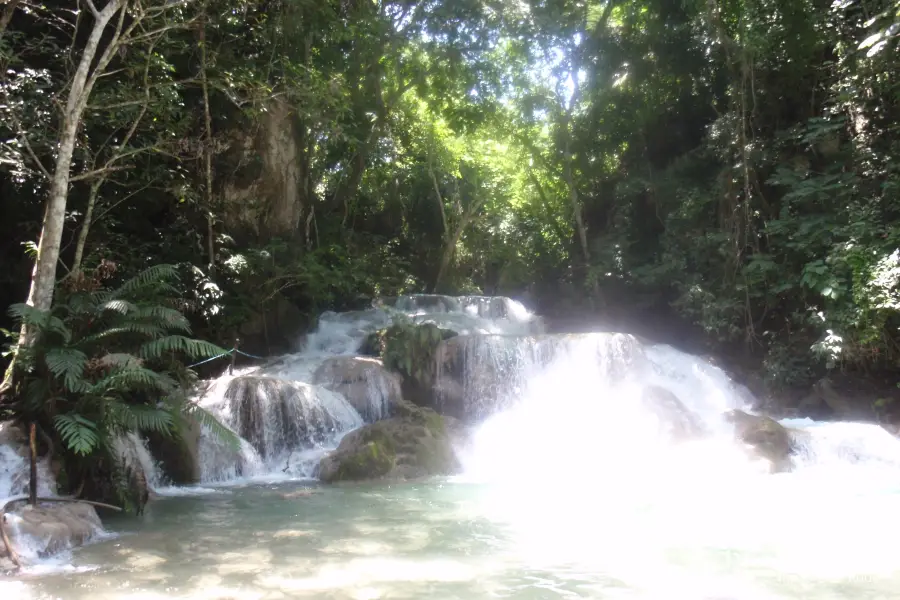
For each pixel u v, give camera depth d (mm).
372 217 27344
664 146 21359
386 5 21219
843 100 15164
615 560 5609
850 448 11133
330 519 7250
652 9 20422
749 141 17172
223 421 10789
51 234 8055
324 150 22516
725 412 12445
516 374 13719
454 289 27047
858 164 14984
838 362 14430
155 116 13000
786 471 10531
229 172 16406
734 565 5445
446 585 4910
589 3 21594
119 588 4867
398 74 22172
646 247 20672
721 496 8547
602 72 21312
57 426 6570
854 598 4660
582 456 11312
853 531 6648
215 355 7809
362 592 4750
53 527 6016
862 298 12781
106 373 7355
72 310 7926
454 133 24266
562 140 22672
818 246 14703
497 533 6559
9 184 12461
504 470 10562
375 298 21031
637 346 14578
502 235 27516
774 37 16234
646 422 11906
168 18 12023
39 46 10977
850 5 15195
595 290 20719
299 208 18844
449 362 13859
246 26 16062
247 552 5875
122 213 14398
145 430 9578
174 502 8328
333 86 15734
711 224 18266
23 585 4941
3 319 12578
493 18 20391
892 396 13773
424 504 8109
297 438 11539
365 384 13000
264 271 16078
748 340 16531
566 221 25141
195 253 14727
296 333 16672
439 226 28656
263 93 14906
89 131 12281
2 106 9469
